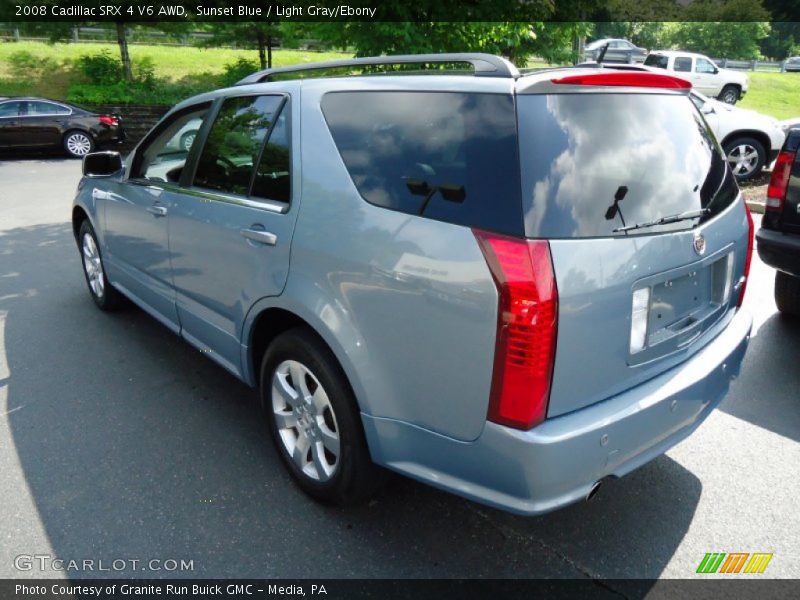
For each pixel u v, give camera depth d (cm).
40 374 390
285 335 263
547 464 195
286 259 255
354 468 246
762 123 1005
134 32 2192
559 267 189
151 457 305
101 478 289
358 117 246
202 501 274
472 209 200
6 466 297
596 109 214
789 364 409
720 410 354
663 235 218
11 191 1071
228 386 378
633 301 211
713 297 262
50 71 2245
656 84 233
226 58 2606
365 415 233
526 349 188
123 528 257
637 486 288
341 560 242
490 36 682
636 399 217
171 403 357
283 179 267
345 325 231
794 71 3388
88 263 498
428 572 237
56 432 326
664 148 231
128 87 2031
